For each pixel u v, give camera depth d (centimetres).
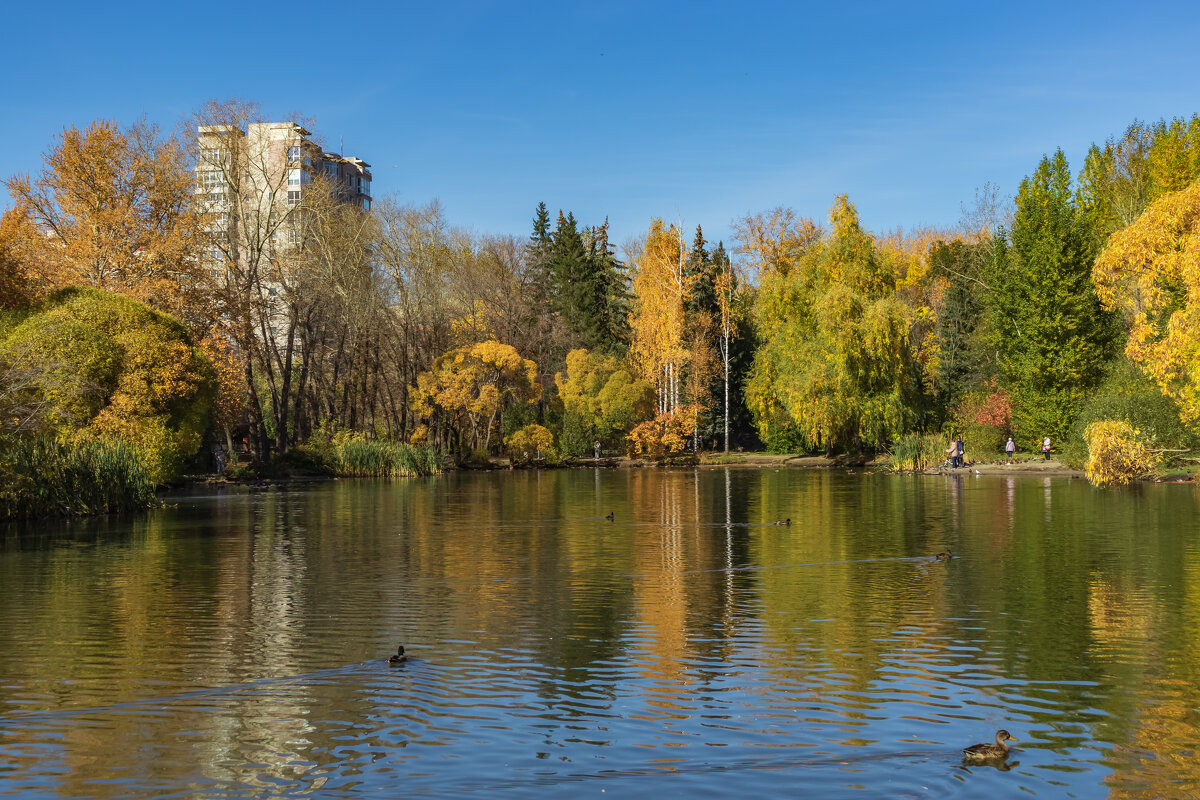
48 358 3422
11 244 4212
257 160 5469
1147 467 3775
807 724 913
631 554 2075
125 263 4591
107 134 4662
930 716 936
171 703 991
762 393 6619
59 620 1403
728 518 2836
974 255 7162
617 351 7994
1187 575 1697
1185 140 5947
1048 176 5522
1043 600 1491
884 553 2033
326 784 776
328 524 2759
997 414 5719
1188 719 919
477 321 6838
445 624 1365
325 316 5853
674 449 6744
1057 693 1004
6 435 3048
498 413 6881
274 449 5731
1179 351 3381
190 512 3158
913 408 5762
